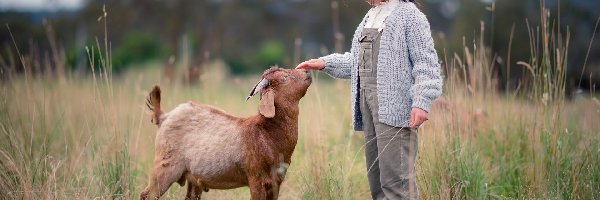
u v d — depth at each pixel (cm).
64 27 2308
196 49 2586
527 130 618
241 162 468
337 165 564
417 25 436
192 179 494
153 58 2917
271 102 448
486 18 1928
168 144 494
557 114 576
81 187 555
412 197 445
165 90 815
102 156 575
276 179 471
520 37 1845
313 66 494
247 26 2917
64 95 763
